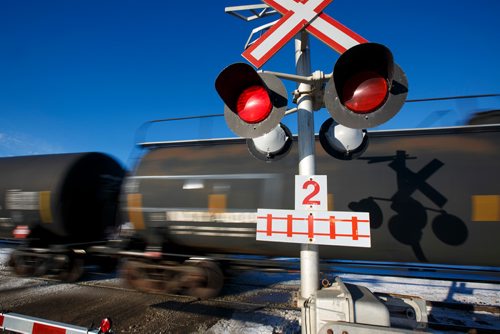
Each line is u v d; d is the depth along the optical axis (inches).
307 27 69.4
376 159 152.0
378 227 141.9
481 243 127.4
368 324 59.3
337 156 89.5
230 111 69.6
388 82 55.4
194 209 172.7
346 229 59.8
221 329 149.5
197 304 186.2
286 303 190.1
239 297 203.2
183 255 182.7
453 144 145.2
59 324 72.5
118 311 175.3
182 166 185.8
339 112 59.2
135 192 188.5
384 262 149.4
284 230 64.1
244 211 163.0
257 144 84.0
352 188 148.6
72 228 238.1
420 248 136.6
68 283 235.6
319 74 68.0
